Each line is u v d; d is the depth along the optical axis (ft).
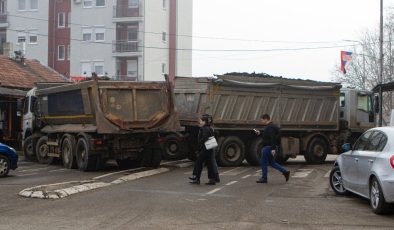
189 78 65.77
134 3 174.40
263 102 66.64
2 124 90.12
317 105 70.85
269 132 47.39
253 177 52.34
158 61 180.96
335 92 71.97
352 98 73.72
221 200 37.06
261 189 43.04
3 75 96.32
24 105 73.31
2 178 50.90
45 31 181.68
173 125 60.13
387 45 138.62
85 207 34.17
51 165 66.08
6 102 90.79
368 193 33.47
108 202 36.06
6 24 185.26
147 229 27.68
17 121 91.76
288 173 47.67
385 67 138.21
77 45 178.19
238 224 28.99
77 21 178.50
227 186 44.75
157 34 180.24
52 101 63.93
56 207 34.17
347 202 36.58
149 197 38.27
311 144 70.74
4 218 30.58
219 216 31.22
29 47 183.32
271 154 47.26
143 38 173.47
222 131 65.36
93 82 55.98
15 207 34.22
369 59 147.43
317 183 47.47
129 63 176.96
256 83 65.82
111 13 175.32
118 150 57.88
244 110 65.41
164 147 67.31
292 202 36.42
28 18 183.93
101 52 176.14
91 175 53.36
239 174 55.47
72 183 43.68
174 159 67.87
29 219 30.27
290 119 68.74
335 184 40.24
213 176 45.91
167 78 60.34
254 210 33.22
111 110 56.54
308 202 36.47
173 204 35.29
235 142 65.36
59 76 111.86
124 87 57.21
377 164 31.96
